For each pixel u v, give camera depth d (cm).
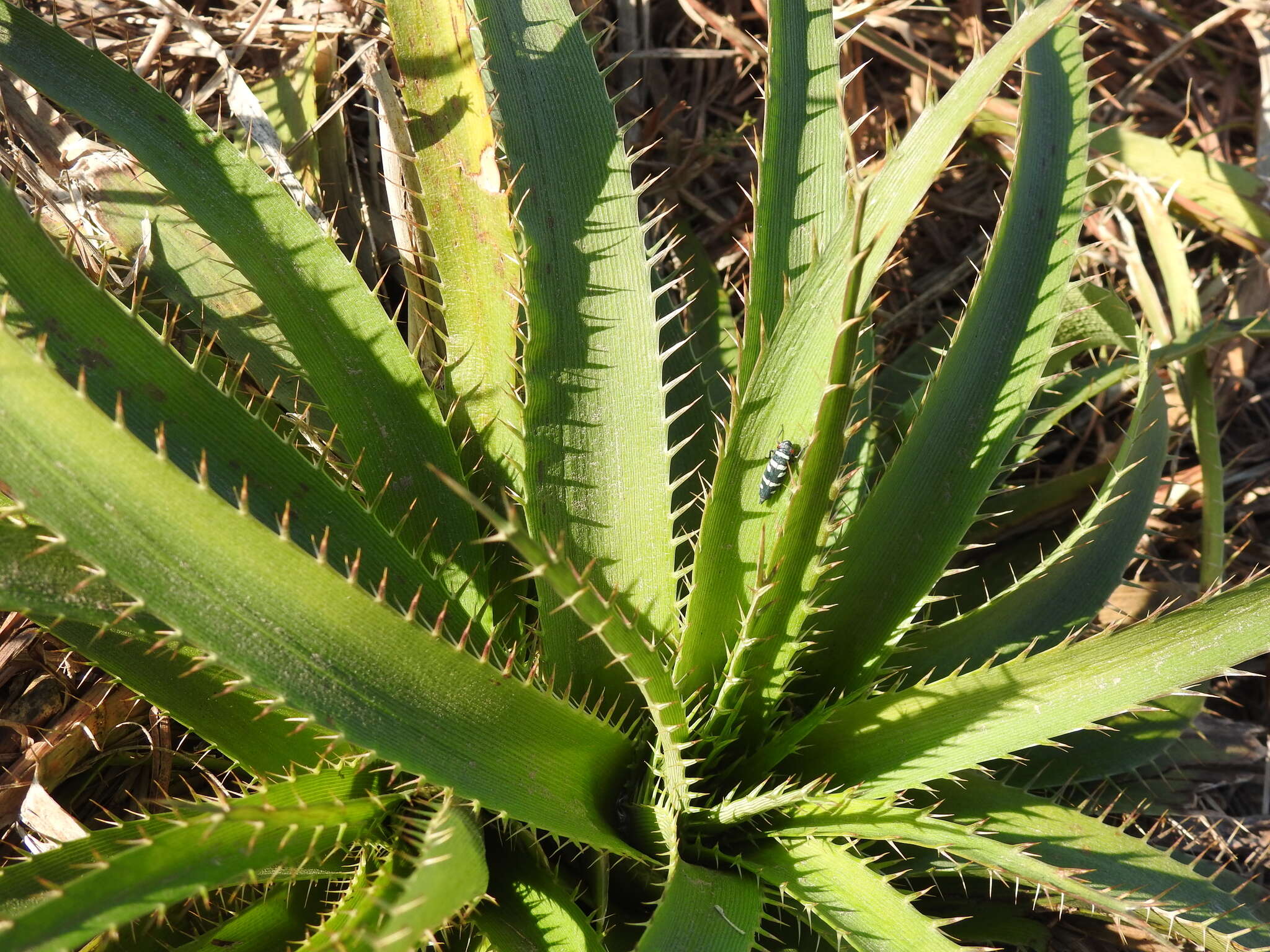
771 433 34
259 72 48
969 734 35
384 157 42
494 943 34
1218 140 56
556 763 33
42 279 31
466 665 31
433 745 31
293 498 34
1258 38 52
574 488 36
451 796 31
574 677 37
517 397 38
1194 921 35
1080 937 41
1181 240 54
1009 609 41
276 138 43
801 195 37
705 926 32
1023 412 37
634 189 37
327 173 47
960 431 37
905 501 37
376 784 34
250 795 34
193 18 45
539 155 37
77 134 42
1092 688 33
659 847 36
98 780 40
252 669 29
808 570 34
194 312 40
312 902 35
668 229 52
